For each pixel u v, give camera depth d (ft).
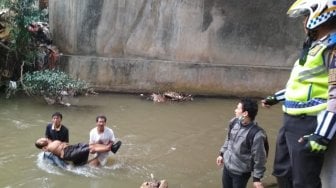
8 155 24.06
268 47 39.32
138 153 25.53
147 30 38.42
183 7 38.09
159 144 27.25
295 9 8.99
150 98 37.70
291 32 39.11
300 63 8.89
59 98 34.91
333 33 8.43
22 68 36.01
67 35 38.52
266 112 35.53
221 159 16.90
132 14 38.04
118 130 29.43
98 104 35.17
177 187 21.09
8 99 34.73
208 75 39.37
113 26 38.11
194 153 26.00
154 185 18.72
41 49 38.04
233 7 38.27
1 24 36.47
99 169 22.72
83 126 29.48
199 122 32.22
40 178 21.31
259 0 38.32
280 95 10.69
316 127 8.30
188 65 39.11
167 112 34.30
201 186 21.35
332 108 7.63
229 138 16.25
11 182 20.77
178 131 29.96
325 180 8.84
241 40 39.01
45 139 23.15
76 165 22.88
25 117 30.78
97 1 37.65
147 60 38.86
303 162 8.71
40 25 39.24
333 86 7.73
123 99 37.24
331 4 8.29
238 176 15.83
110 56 38.68
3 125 28.99
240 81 39.68
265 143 15.37
